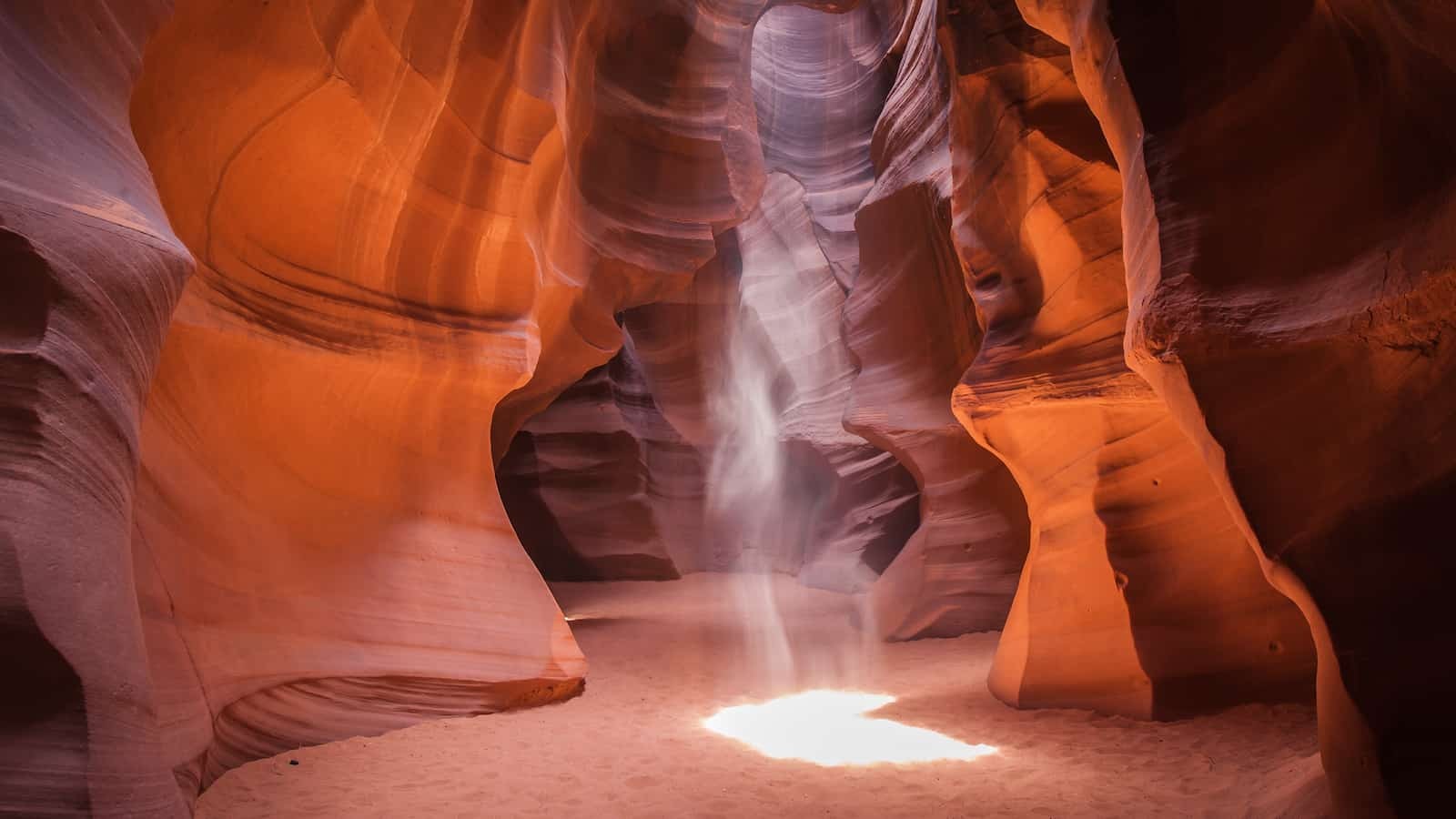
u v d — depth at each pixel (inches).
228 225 220.4
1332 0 133.6
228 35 193.9
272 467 237.3
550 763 216.8
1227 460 145.6
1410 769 118.3
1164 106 173.2
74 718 106.7
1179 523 252.2
